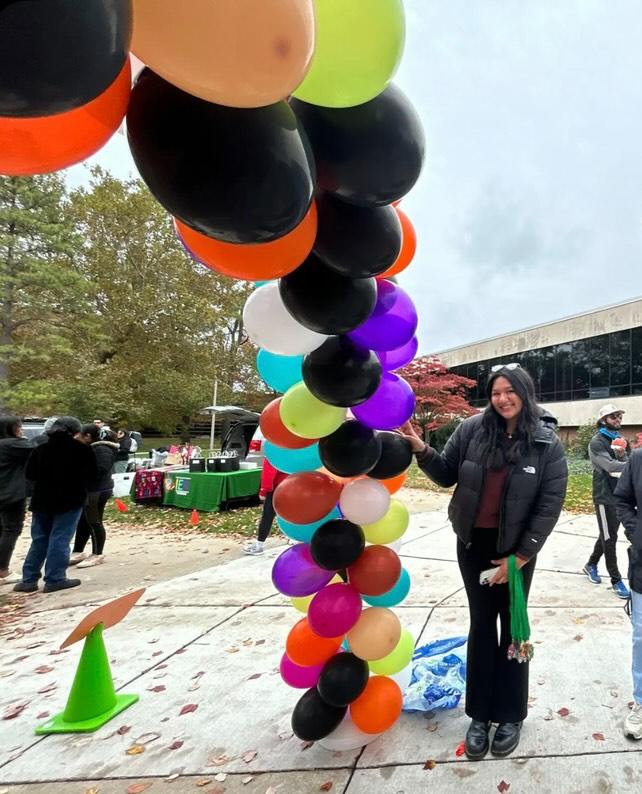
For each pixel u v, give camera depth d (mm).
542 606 4039
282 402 2004
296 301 1495
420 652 3006
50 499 4941
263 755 2326
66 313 18672
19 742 2508
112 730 2570
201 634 3727
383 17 944
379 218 1397
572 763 2182
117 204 22703
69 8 550
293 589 2145
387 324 1800
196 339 24359
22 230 16812
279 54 715
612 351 21594
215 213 869
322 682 2148
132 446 14734
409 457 2248
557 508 2164
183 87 774
